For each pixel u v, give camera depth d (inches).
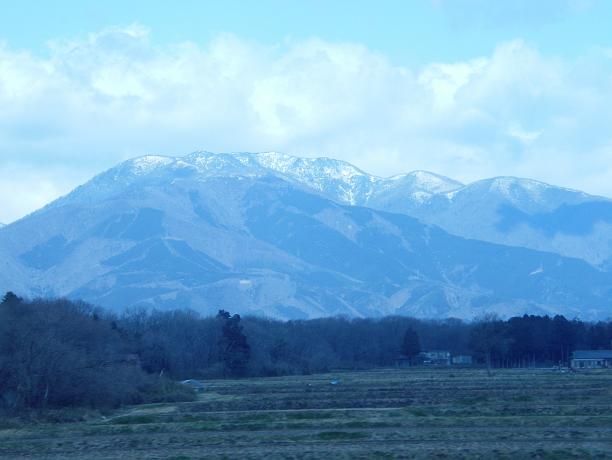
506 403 7273.6
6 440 5777.6
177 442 5413.4
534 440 5152.6
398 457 4653.1
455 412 6574.8
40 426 6653.5
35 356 7869.1
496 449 4837.6
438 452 4763.8
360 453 4771.2
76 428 6318.9
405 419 6097.4
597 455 4638.3
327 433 5487.2
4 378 7834.6
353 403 7795.3
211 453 4913.9
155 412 7519.7
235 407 7726.4
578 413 6363.2
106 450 5191.9
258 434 5595.5
